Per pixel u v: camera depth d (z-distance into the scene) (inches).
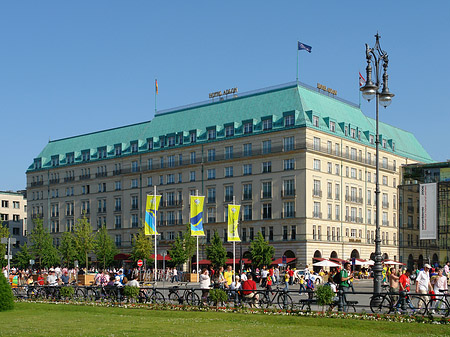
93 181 5442.9
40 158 5974.4
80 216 5521.7
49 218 5802.2
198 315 1358.3
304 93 4407.0
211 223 4549.7
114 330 1098.1
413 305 1369.3
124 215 5152.6
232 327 1138.7
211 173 4613.7
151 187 4980.3
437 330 1088.2
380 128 5142.7
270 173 4279.0
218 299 1460.4
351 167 4564.5
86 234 4667.8
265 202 4291.3
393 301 1284.4
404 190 4033.0
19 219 7155.5
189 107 5019.7
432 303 1338.6
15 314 1449.3
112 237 5226.4
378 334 1047.0
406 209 4018.2
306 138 4128.9
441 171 3853.3
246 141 4431.6
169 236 4810.5
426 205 3078.2
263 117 4370.1
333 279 1465.3
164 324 1195.3
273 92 4507.9
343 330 1095.6
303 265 4055.1
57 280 2314.2
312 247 4104.3
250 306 1462.8
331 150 4365.2
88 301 1737.2
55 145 6003.9
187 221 4707.2
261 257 3978.8
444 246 3708.2
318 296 1314.0
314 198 4170.8
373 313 1263.5
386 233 4901.6
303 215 4094.5
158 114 5226.4
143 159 5059.1
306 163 4114.2
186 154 4771.2
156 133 5073.8
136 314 1422.2
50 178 5846.5
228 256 4421.8
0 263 4185.5
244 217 4397.1
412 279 2974.9
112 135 5487.2
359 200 4618.6
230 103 4731.8
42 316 1392.7
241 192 4424.2
